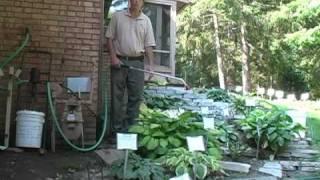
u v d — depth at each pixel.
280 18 16.86
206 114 6.67
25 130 5.16
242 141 5.99
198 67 20.95
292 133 5.98
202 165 4.76
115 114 5.72
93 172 4.82
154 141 5.12
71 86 5.60
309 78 19.02
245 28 18.92
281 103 10.90
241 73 20.55
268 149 5.88
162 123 5.29
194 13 18.78
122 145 4.54
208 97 9.21
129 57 5.75
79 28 5.84
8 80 5.53
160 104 7.63
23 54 5.70
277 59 19.50
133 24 5.78
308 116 8.08
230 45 20.03
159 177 4.64
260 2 18.89
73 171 4.82
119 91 5.75
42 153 5.19
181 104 7.95
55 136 5.49
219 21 19.42
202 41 19.72
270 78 20.23
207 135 5.28
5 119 5.52
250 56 19.67
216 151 5.20
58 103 5.58
